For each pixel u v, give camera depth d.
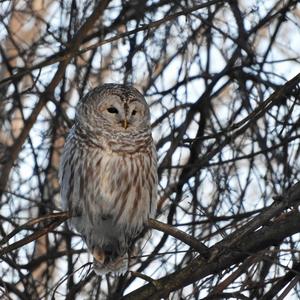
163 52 13.18
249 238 9.71
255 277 11.15
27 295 12.26
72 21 13.12
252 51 13.08
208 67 13.63
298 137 12.08
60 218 9.53
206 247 9.62
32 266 12.63
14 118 13.73
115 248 11.57
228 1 12.98
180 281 9.84
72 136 11.37
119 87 11.41
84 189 11.20
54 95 13.22
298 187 9.44
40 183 13.27
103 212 11.30
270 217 9.34
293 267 9.86
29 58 13.46
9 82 11.96
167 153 12.77
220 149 12.29
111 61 13.24
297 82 10.69
